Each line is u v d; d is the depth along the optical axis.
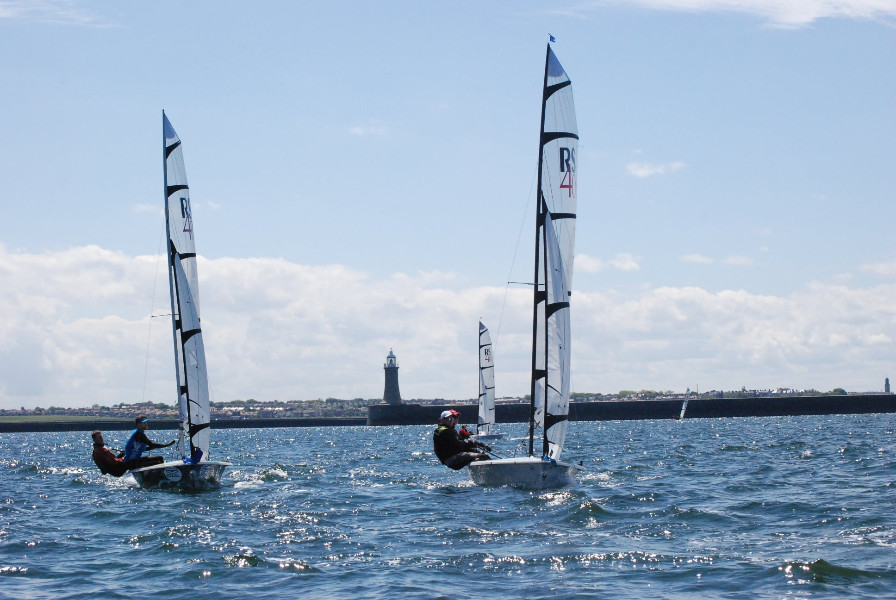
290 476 37.66
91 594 15.47
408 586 15.69
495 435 75.06
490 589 15.47
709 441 67.88
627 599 14.71
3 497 30.80
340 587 15.71
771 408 153.75
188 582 16.27
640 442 69.25
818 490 28.30
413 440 91.94
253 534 21.03
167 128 32.19
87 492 31.88
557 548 18.84
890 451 47.34
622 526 21.58
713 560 17.39
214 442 101.19
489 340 76.06
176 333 32.03
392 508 25.59
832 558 17.38
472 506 25.42
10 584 16.27
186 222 32.22
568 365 28.94
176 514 24.55
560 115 29.33
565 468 28.89
